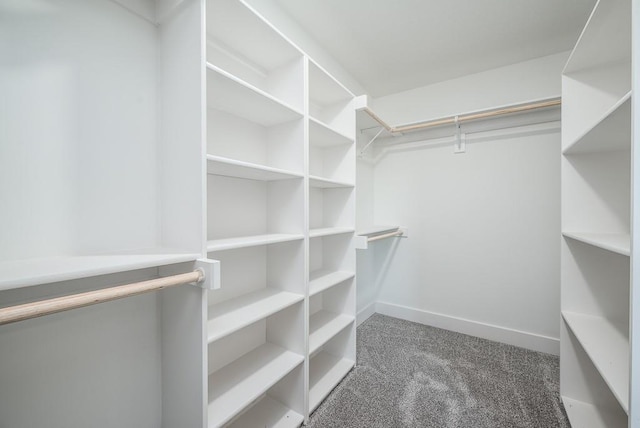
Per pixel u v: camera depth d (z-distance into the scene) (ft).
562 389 4.65
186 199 3.10
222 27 3.76
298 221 4.56
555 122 6.37
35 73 2.57
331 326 5.51
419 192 8.09
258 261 4.86
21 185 2.49
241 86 3.38
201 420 2.91
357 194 7.84
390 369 5.70
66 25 2.76
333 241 6.29
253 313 3.74
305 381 4.38
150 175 3.40
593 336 3.73
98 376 3.01
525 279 6.72
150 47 3.42
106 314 3.07
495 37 5.78
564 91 4.46
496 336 6.98
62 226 2.72
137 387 3.32
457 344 6.79
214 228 4.13
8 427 2.46
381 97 8.63
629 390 2.39
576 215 4.42
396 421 4.30
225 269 4.32
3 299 2.42
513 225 6.84
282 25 5.09
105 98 3.03
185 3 3.11
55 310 1.84
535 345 6.53
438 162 7.79
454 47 6.15
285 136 4.73
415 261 8.19
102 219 2.99
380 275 8.79
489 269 7.13
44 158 2.62
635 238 2.36
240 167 3.49
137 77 3.29
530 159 6.64
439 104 7.73
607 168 4.25
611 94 4.18
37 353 2.61
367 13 5.16
